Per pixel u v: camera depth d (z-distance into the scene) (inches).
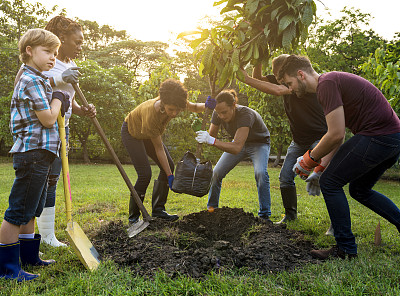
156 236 118.2
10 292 79.4
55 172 119.9
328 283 81.1
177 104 118.8
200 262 96.7
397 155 99.3
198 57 131.0
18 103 91.0
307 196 242.5
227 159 155.6
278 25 120.6
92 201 213.3
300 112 147.1
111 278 85.8
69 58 122.4
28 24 601.9
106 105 697.6
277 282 85.9
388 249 114.0
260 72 146.6
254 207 202.5
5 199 217.3
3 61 671.8
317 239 125.5
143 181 142.5
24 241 97.4
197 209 190.1
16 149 89.8
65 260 101.3
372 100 97.0
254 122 150.6
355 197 111.0
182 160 123.1
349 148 98.3
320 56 783.1
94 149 740.0
